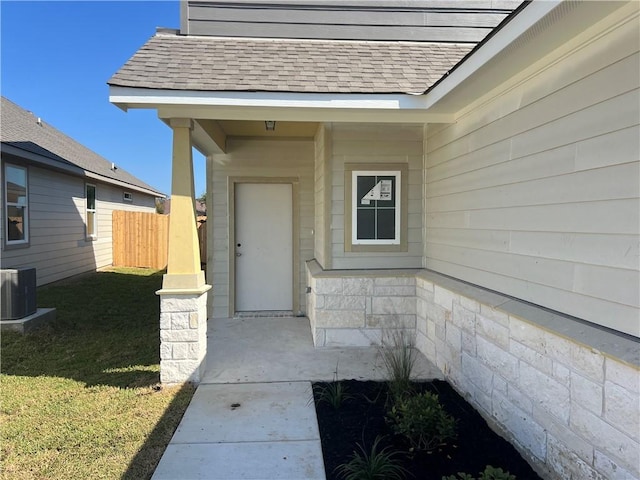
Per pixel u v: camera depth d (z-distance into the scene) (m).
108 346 4.96
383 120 3.87
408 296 4.75
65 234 10.53
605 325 2.04
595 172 2.10
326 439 2.78
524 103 2.72
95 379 3.87
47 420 3.04
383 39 5.05
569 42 2.27
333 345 4.75
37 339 5.20
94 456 2.57
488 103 3.20
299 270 6.40
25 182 8.73
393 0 5.05
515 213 2.85
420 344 4.60
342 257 4.77
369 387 3.64
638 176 1.84
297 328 5.64
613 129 1.98
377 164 4.71
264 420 3.04
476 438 2.77
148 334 5.52
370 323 4.75
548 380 2.34
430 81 3.80
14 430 2.89
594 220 2.11
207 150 5.96
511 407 2.72
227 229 6.30
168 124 3.81
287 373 3.98
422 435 2.65
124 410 3.21
